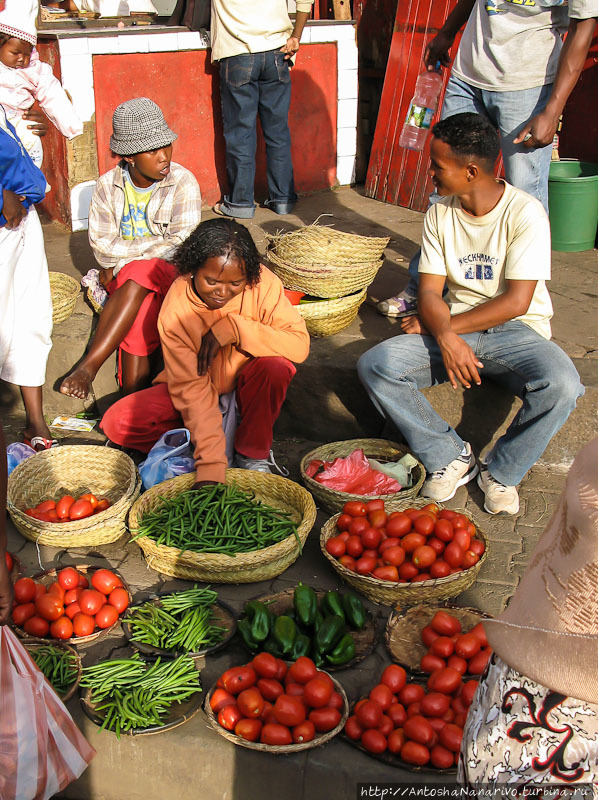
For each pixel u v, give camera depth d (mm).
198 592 2975
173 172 4191
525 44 3930
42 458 3768
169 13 8422
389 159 6734
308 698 2449
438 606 2973
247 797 2453
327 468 3770
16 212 3557
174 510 3324
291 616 2893
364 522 3225
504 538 3484
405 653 2781
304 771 2377
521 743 1493
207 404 3619
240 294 3615
